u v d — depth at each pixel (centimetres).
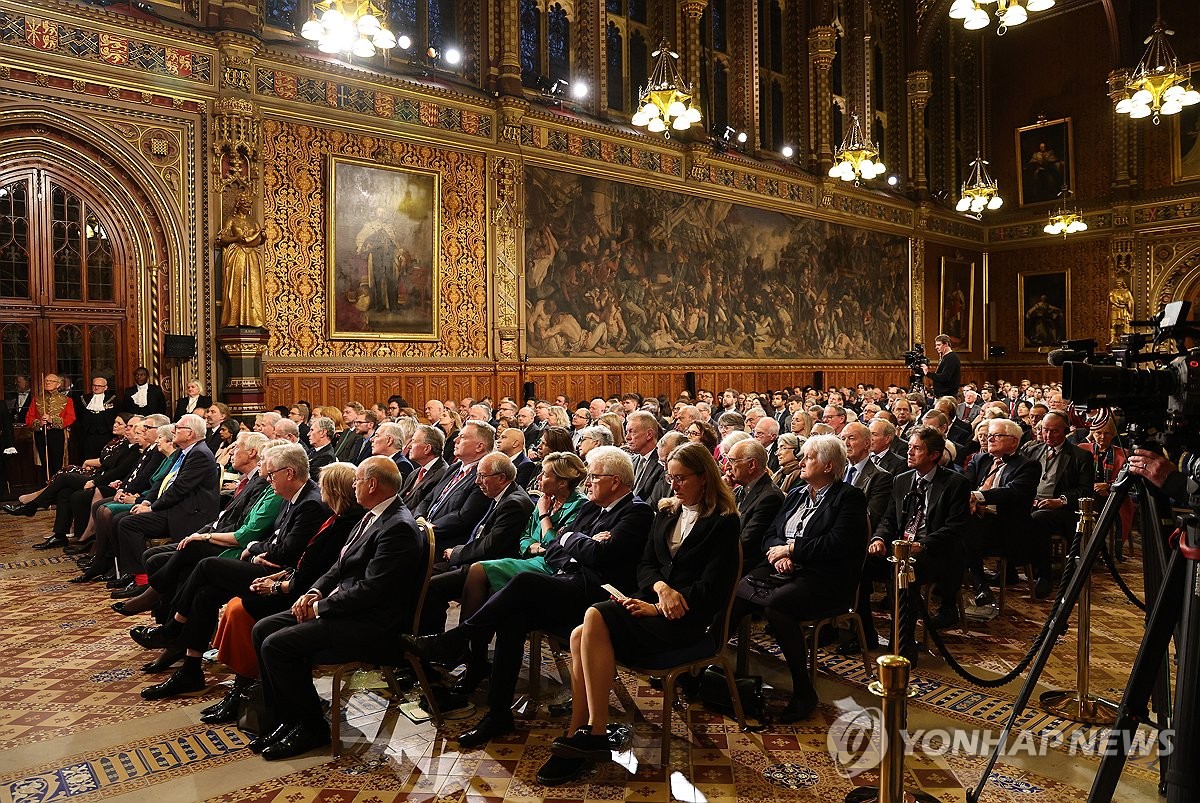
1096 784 318
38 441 1242
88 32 1211
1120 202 2620
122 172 1265
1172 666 538
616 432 821
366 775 415
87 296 1263
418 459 738
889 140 2642
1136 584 778
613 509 507
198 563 537
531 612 471
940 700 503
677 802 386
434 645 459
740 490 631
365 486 476
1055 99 2783
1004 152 2912
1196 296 2522
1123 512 424
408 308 1545
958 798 386
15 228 1199
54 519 1133
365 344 1492
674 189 1986
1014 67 2873
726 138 2120
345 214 1460
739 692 483
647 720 482
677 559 448
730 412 830
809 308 2327
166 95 1281
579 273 1808
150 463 870
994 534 692
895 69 2644
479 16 1691
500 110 1659
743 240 2152
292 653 436
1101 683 525
